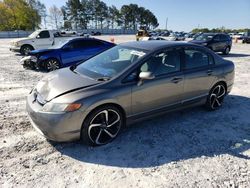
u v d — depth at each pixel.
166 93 4.16
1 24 74.19
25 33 51.66
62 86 3.57
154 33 62.81
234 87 7.27
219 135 4.15
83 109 3.32
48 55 9.30
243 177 3.06
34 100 3.62
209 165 3.29
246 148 3.76
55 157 3.38
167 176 3.04
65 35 16.00
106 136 3.76
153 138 3.96
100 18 103.31
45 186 2.82
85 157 3.40
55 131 3.29
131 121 3.92
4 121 4.45
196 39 16.92
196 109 5.27
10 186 2.79
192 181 2.96
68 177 2.98
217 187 2.87
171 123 4.54
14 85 7.04
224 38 16.81
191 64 4.55
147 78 3.65
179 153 3.56
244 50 21.22
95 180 2.95
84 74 4.02
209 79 4.81
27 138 3.85
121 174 3.06
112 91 3.54
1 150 3.49
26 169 3.10
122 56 4.21
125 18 110.50
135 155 3.48
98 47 10.35
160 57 4.12
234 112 5.19
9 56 14.06
